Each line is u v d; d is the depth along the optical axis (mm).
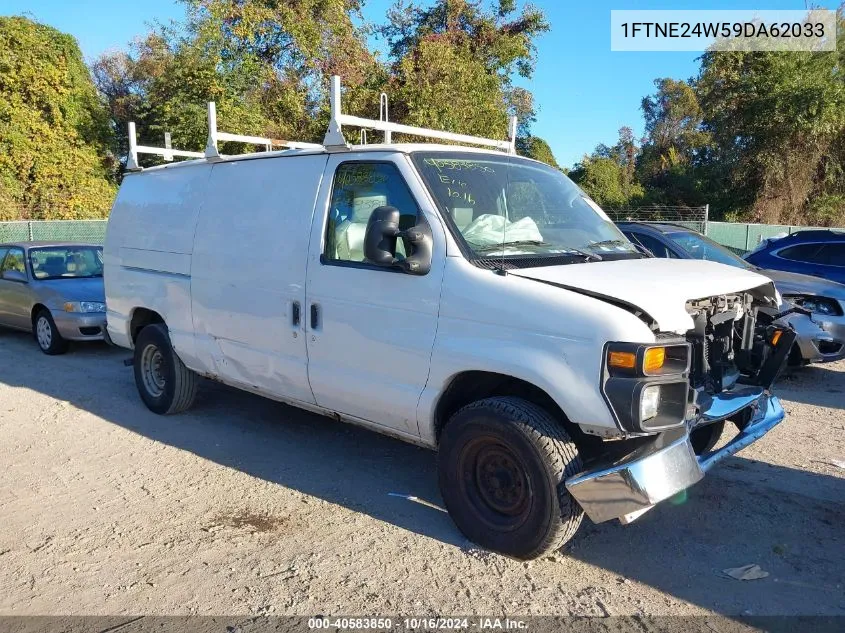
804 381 7863
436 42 22688
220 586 3621
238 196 5305
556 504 3535
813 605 3430
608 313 3350
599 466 3482
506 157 4801
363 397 4379
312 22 21891
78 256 10500
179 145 21547
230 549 4004
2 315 10344
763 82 29922
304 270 4660
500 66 28156
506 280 3709
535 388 3830
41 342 9562
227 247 5301
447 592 3541
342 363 4480
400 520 4348
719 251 8539
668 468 3432
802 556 3898
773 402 4551
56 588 3613
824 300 7527
